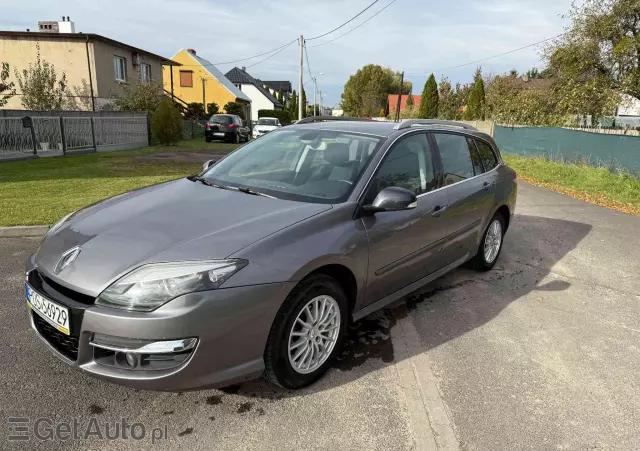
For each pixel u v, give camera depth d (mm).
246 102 51031
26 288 2750
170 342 2262
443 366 3146
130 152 16906
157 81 24219
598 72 18484
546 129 17344
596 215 8281
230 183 3541
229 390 2797
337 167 3447
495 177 4867
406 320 3830
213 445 2336
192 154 16609
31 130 13531
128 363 2328
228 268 2389
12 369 2895
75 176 10039
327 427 2496
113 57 22547
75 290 2391
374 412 2633
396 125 3914
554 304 4273
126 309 2270
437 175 3984
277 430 2461
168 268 2334
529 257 5664
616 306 4285
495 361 3232
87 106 21156
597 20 17625
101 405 2609
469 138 4676
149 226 2729
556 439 2473
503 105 24859
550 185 11977
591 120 19109
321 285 2785
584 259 5652
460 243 4285
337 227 2924
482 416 2639
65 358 2492
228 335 2391
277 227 2707
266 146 4051
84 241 2650
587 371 3150
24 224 5844
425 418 2598
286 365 2674
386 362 3172
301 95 34656
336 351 3035
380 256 3219
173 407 2619
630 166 12352
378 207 3070
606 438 2494
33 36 20469
